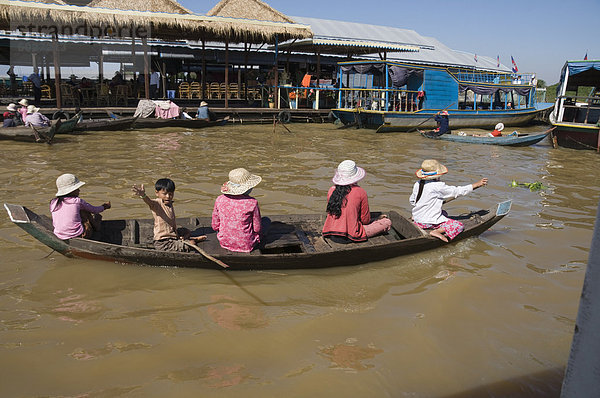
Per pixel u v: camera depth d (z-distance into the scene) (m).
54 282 4.89
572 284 5.10
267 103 24.80
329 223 5.68
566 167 12.44
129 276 5.07
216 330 4.07
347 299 4.70
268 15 22.50
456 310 4.49
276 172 10.52
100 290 4.75
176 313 4.35
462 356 3.75
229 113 21.78
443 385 3.39
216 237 5.78
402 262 5.64
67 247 5.20
